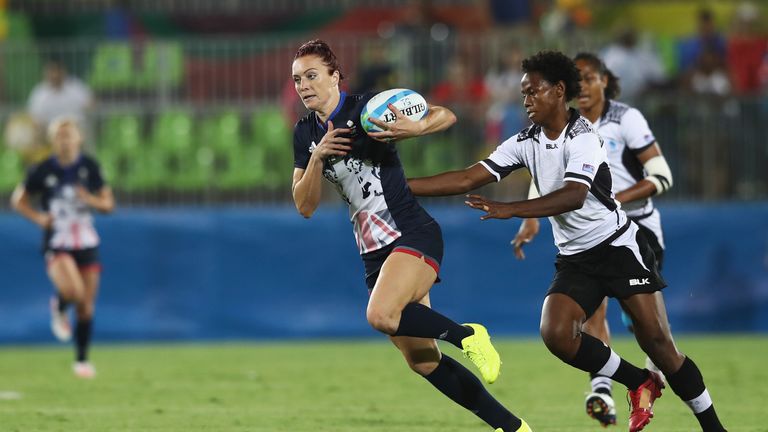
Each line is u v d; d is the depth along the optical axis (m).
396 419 27.64
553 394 32.75
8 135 54.34
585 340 22.00
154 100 55.53
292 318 50.25
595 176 21.97
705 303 50.50
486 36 54.59
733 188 51.91
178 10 67.25
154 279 50.28
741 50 59.72
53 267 38.94
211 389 34.50
